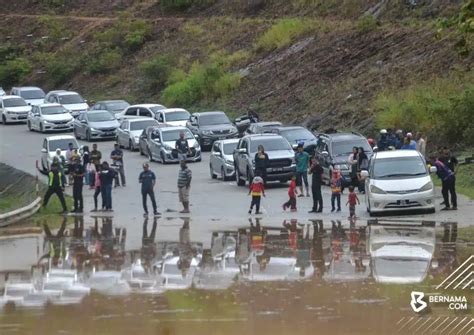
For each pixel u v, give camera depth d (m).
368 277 52.03
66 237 70.06
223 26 174.88
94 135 139.25
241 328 41.84
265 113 132.88
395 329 41.69
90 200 92.12
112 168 90.62
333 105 121.75
